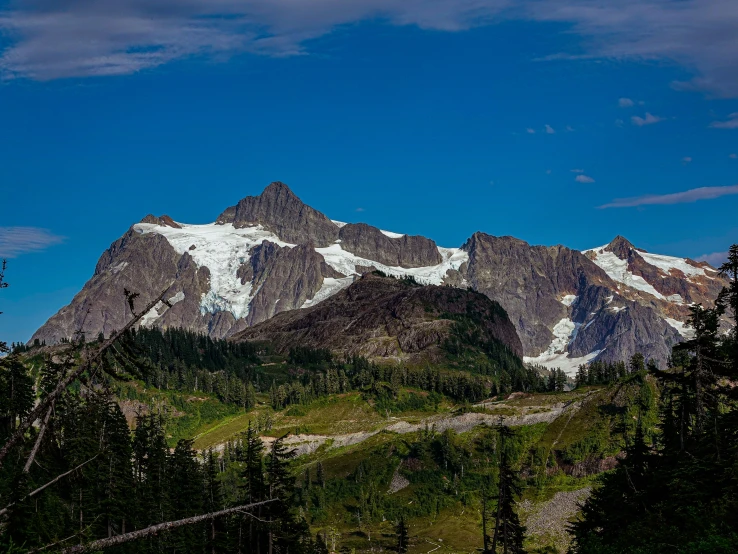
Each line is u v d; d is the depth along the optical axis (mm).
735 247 61656
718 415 60781
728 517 52125
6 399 31875
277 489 86875
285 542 87562
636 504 68438
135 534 21156
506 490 97000
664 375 64062
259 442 91312
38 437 21594
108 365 21609
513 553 96250
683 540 53406
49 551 21688
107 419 93375
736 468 55938
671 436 69938
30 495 22109
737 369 61469
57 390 21328
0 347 30766
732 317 63406
